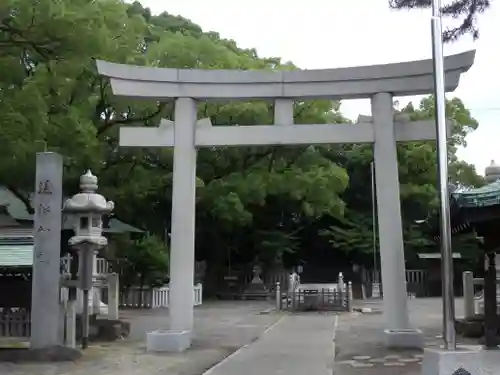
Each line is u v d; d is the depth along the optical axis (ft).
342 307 86.02
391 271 45.39
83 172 63.05
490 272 43.21
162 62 80.94
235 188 102.17
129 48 66.59
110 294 57.11
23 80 52.70
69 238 50.26
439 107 30.42
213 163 104.17
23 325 42.91
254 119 89.92
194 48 86.38
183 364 39.96
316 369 37.73
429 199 126.41
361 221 134.21
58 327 42.57
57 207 42.86
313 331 59.98
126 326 55.26
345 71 46.96
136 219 99.86
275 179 101.76
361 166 136.56
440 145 30.17
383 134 46.29
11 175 54.75
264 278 130.31
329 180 103.30
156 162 91.45
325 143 47.55
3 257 43.29
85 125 59.52
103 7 67.21
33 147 48.16
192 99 48.11
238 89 47.78
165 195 96.37
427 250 128.98
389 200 45.78
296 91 47.34
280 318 75.66
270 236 126.93
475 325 53.72
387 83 46.57
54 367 38.70
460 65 44.45
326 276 137.80
